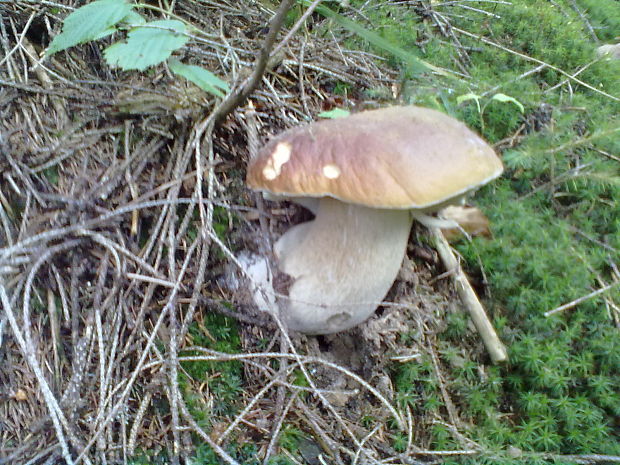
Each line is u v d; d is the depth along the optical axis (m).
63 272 0.31
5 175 0.31
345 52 0.45
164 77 0.38
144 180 0.34
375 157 0.25
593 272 0.36
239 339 0.33
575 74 0.47
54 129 0.34
